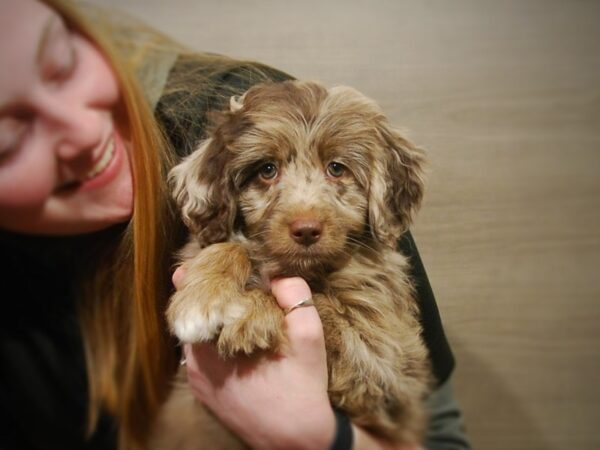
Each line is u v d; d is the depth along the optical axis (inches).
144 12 13.9
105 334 14.5
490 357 16.0
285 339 11.2
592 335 15.9
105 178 12.6
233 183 12.4
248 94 12.8
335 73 14.4
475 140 14.8
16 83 10.5
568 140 15.0
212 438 13.0
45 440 15.0
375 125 12.8
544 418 16.8
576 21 14.6
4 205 11.4
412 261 13.9
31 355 14.8
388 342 12.3
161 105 14.1
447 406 14.1
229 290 11.0
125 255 14.0
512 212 15.1
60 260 14.1
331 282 12.6
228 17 14.4
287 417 11.2
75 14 11.6
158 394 13.7
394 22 14.4
